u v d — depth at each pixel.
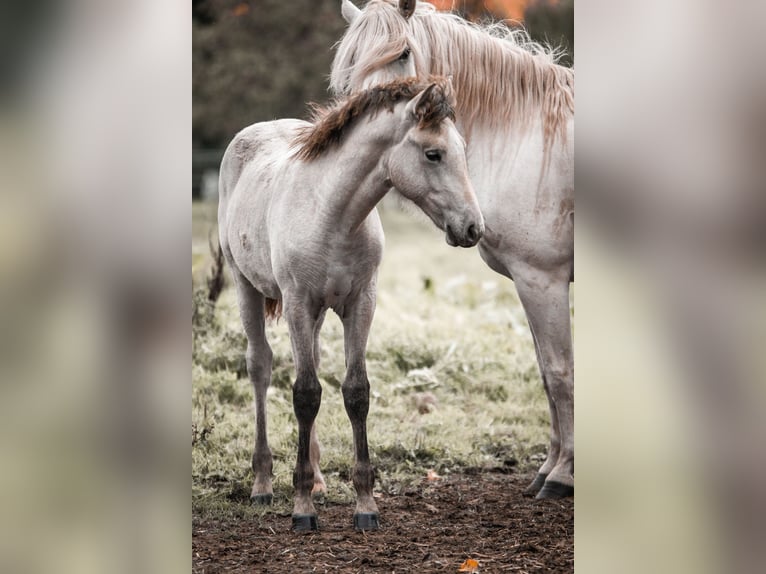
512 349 11.48
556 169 7.25
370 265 6.66
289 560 6.07
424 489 7.77
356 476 6.77
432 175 5.94
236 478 7.79
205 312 10.76
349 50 7.63
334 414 9.28
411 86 6.13
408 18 7.57
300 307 6.65
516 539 6.50
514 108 7.41
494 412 9.70
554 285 7.36
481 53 7.48
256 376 7.64
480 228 5.87
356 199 6.30
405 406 9.71
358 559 6.09
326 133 6.40
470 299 14.12
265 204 7.20
